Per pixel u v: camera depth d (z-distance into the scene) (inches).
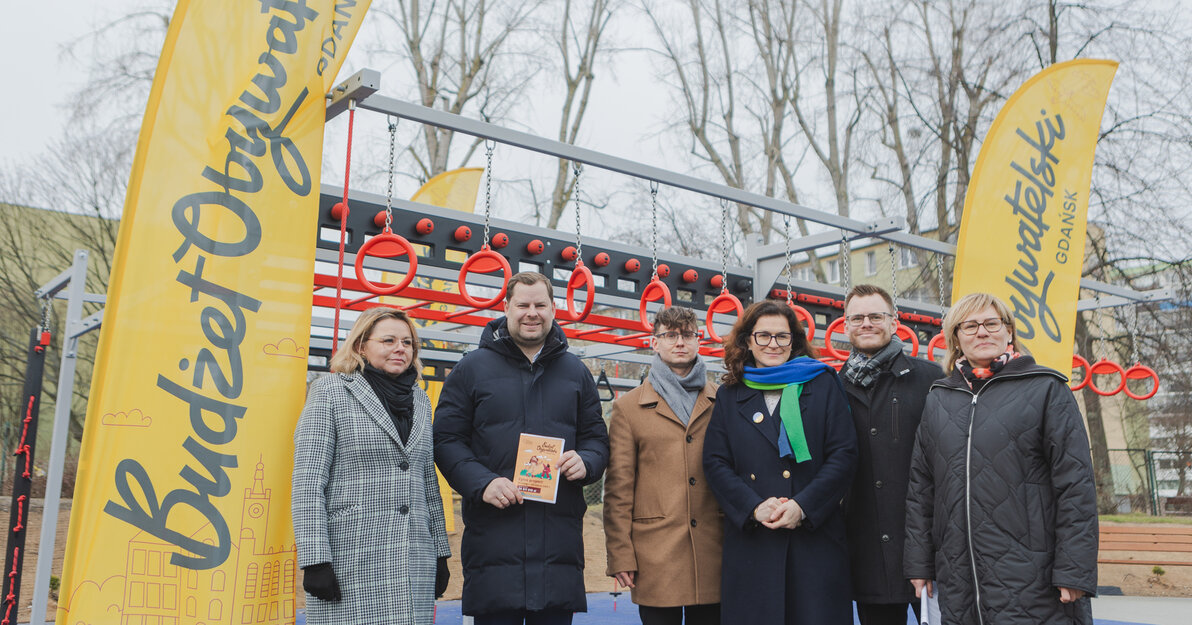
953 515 111.2
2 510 506.6
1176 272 574.9
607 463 132.3
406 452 113.2
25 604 375.6
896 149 606.9
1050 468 108.4
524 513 119.9
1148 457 636.7
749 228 626.8
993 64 564.1
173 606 99.0
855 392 132.6
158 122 103.7
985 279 189.5
